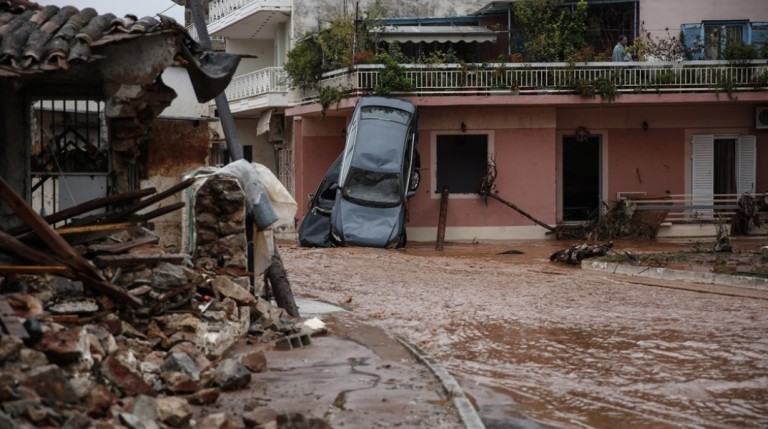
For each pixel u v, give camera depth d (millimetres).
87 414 7383
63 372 7555
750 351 12820
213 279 12273
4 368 7223
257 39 43000
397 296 18000
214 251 13266
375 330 13586
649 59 33812
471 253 28219
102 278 9891
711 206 32656
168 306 10984
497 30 35500
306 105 34531
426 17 36438
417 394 9609
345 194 29172
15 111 12641
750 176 34844
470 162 33719
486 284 19828
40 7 12500
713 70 32969
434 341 13570
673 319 15281
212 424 7941
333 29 33938
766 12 35062
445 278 20859
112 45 11422
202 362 10031
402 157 29594
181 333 10648
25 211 9391
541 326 14727
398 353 11789
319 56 34500
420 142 33312
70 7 11742
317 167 35688
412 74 32250
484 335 14039
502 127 33438
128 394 8305
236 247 13289
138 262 10844
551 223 33688
